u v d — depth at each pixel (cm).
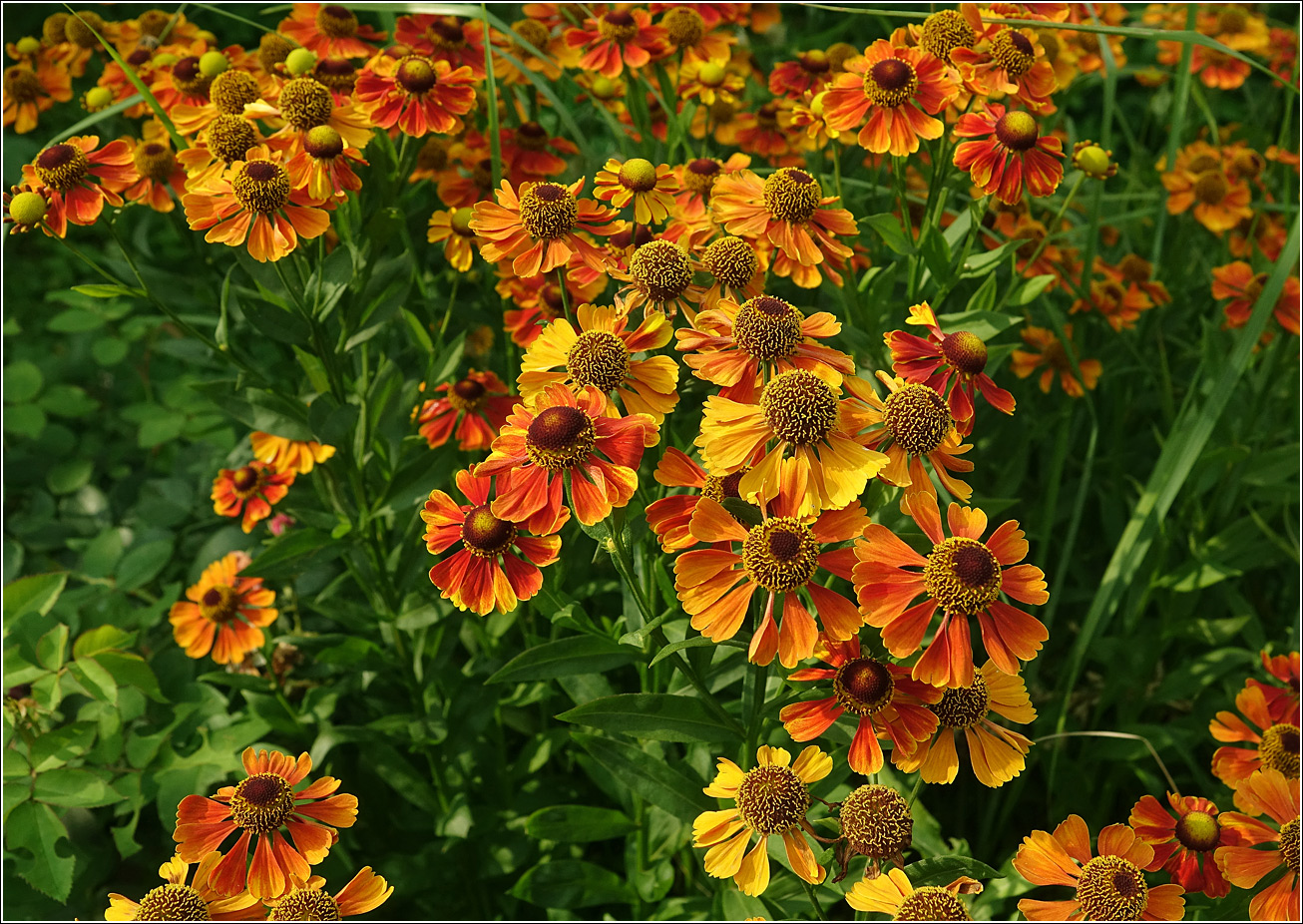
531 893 97
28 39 113
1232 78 136
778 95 111
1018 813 107
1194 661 107
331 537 96
